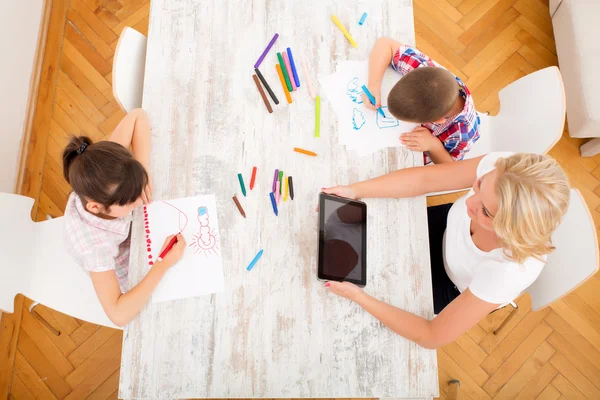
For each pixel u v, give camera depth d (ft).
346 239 3.66
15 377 5.88
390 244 3.77
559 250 3.87
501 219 2.86
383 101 4.20
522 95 4.53
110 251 3.75
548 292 3.94
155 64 4.12
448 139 4.45
